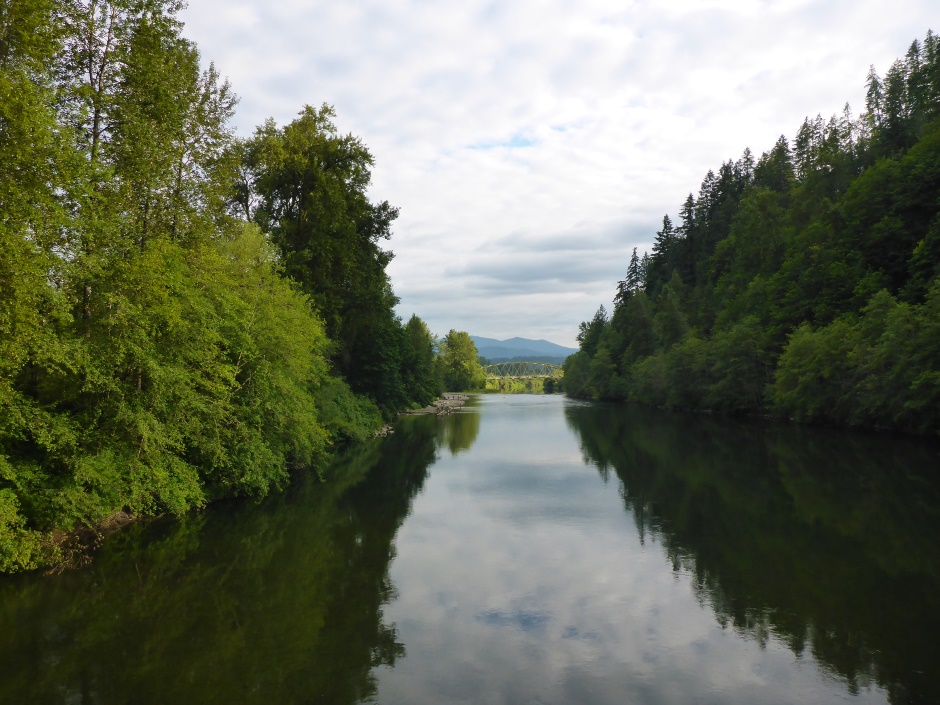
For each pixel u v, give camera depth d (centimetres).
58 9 1298
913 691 743
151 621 988
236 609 1039
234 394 1873
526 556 1346
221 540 1477
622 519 1677
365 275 3672
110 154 1464
